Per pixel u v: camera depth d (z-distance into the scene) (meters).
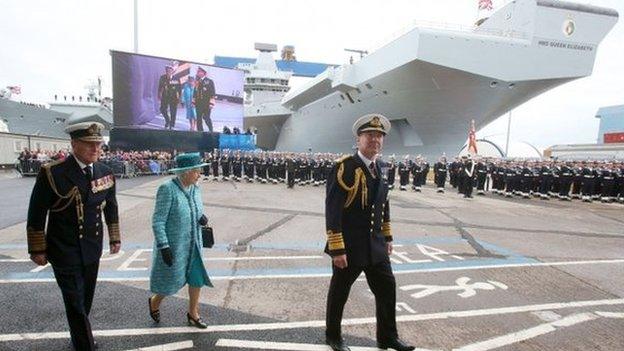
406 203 13.59
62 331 3.31
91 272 2.91
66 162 2.77
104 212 3.13
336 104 30.38
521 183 16.66
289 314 3.80
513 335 3.49
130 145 28.70
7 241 6.52
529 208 13.17
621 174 15.59
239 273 5.10
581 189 16.23
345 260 2.81
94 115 47.50
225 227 8.22
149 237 7.04
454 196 16.67
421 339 3.38
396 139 29.02
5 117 37.38
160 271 3.20
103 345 3.10
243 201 12.55
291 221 9.06
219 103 31.64
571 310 4.12
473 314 3.96
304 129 37.09
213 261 5.64
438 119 25.64
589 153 34.84
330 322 3.07
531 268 5.71
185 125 30.45
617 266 5.93
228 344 3.17
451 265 5.75
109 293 4.24
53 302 3.93
